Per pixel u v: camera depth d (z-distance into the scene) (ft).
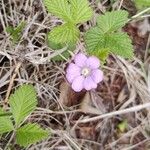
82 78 0.34
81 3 0.35
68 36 0.35
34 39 0.42
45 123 0.42
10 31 0.40
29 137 0.34
